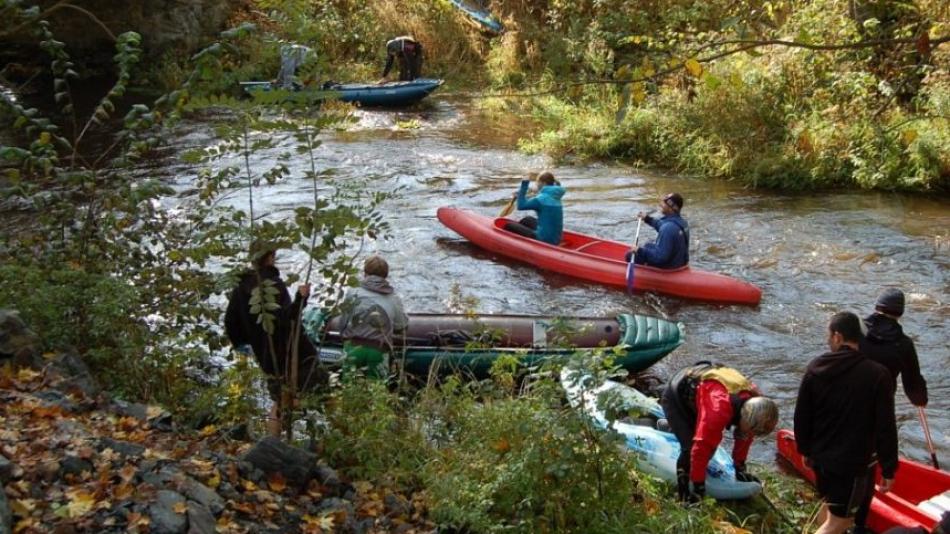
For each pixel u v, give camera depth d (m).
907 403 7.17
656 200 12.77
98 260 5.72
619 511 4.46
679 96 15.52
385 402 5.09
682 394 5.10
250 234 4.93
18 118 5.74
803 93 14.55
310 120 5.06
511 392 5.76
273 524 3.88
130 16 19.23
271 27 19.75
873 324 5.42
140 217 6.15
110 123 15.95
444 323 7.27
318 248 4.90
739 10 4.24
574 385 4.60
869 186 13.28
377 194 5.56
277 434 4.98
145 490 3.64
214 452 4.32
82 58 19.39
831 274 9.95
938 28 5.61
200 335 5.52
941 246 10.80
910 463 5.64
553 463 4.36
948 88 13.37
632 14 15.91
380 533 4.14
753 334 8.47
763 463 6.29
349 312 5.09
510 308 8.94
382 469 4.70
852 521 4.90
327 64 4.83
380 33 21.45
